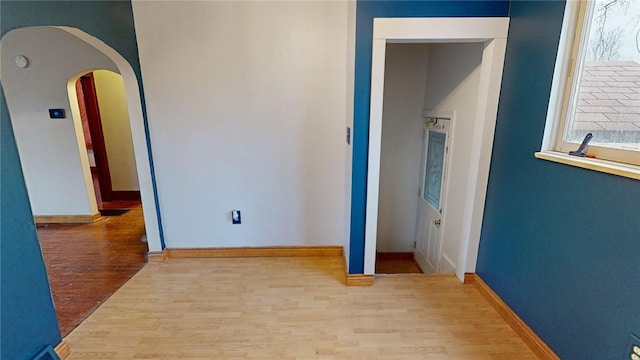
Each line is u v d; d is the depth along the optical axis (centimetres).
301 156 286
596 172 143
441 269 315
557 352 170
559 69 170
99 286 261
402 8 212
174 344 197
